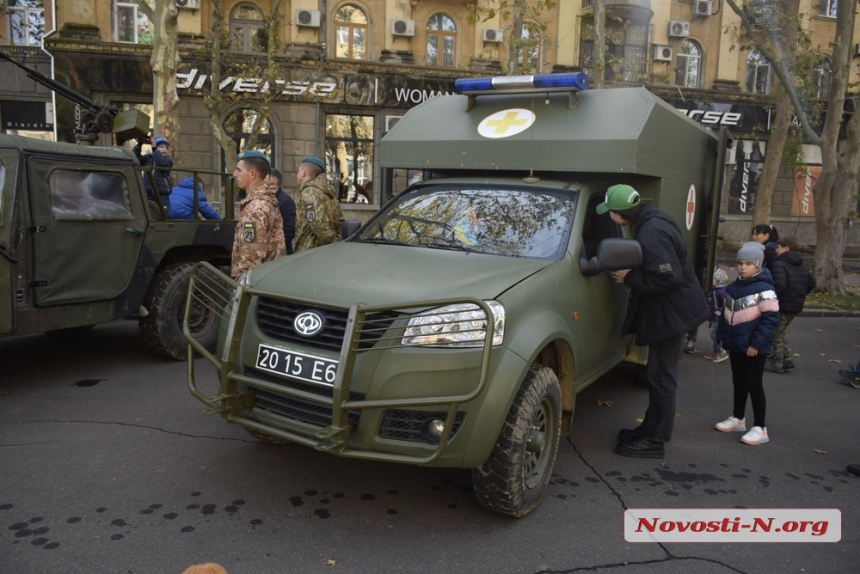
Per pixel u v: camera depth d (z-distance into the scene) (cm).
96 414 491
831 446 505
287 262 396
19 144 488
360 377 315
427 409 313
